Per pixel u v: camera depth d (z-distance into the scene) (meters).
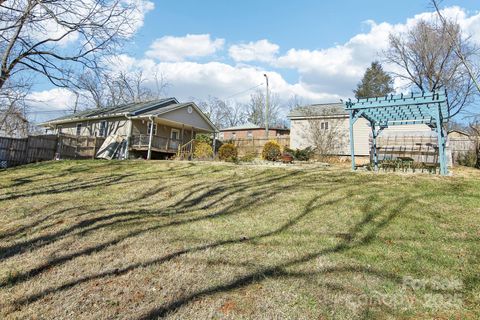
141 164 12.16
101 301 2.41
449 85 20.02
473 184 6.84
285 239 4.05
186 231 4.43
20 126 23.95
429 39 19.30
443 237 4.00
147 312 2.24
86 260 3.31
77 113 25.00
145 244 3.83
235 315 2.20
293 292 2.55
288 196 6.53
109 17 10.16
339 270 3.02
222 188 7.60
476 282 2.73
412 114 10.61
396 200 5.80
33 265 3.17
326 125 21.17
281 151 15.56
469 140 16.22
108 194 7.28
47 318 2.17
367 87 37.38
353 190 6.71
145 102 22.81
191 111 21.58
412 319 2.16
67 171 10.74
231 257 3.38
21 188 7.89
